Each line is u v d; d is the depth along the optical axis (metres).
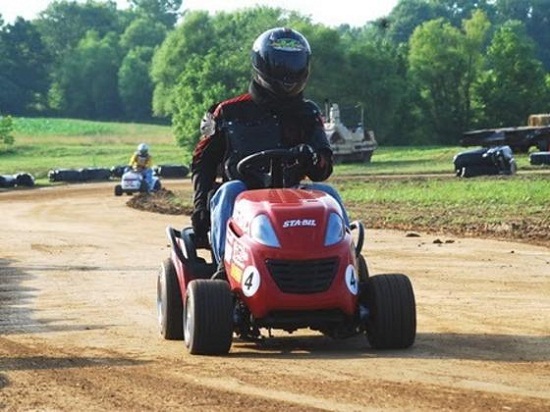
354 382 14.17
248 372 15.22
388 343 17.02
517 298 23.52
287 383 14.25
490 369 15.03
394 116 199.62
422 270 29.38
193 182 18.70
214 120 18.41
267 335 19.08
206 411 12.66
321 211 16.89
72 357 17.08
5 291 27.34
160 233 46.34
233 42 184.75
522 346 17.16
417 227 43.50
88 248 39.50
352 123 132.25
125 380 14.88
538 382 13.99
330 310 16.61
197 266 18.25
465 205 52.81
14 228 51.47
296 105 18.30
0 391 14.30
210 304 16.78
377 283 17.06
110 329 20.48
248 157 17.84
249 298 16.53
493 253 33.06
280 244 16.52
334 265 16.56
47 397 13.85
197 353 17.03
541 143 120.00
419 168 111.69
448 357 16.19
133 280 29.23
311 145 18.17
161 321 19.20
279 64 17.83
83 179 121.44
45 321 21.81
